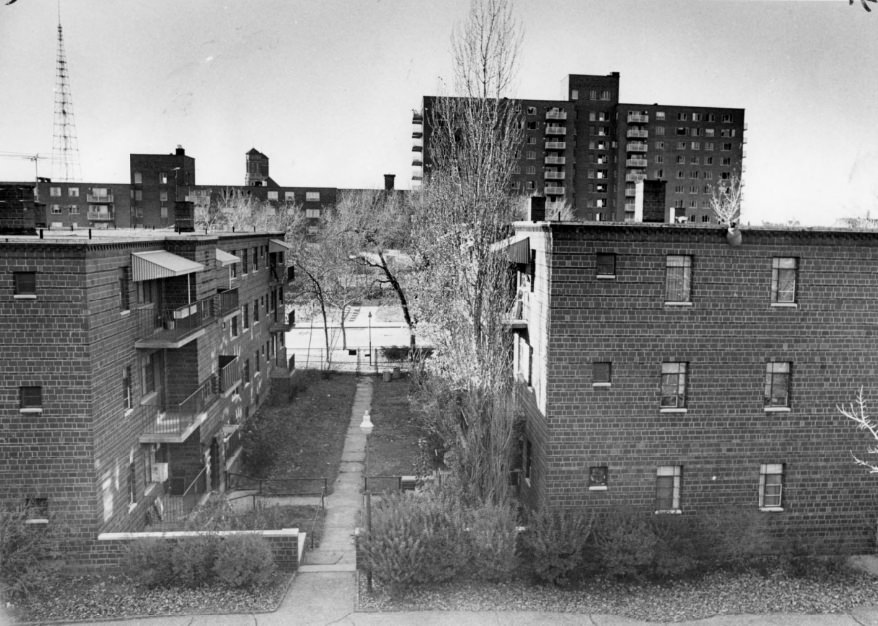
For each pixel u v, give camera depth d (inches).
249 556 790.5
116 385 848.3
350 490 1154.7
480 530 819.4
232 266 1374.3
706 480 898.7
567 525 830.5
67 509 791.7
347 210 3031.5
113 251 836.6
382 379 1910.7
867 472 914.7
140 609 745.0
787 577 856.3
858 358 896.9
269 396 1700.3
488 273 1000.9
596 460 883.4
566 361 866.1
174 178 4141.2
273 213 3533.5
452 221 1168.8
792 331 885.8
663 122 4286.4
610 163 4303.6
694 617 764.0
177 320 988.6
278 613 748.0
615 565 820.6
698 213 4343.0
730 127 4315.9
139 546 789.9
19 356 770.8
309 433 1446.9
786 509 912.9
